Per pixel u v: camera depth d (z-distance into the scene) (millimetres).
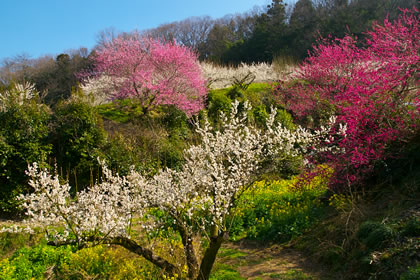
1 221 9242
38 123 11555
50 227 7543
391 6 32156
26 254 6395
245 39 52000
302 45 38406
